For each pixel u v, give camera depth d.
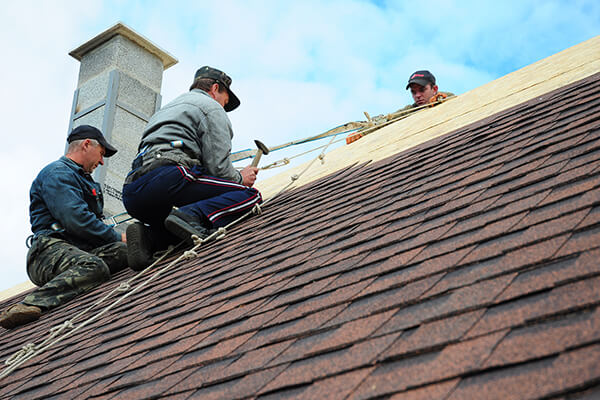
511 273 1.78
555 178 2.41
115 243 5.29
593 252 1.66
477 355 1.46
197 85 5.29
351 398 1.55
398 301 1.96
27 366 3.44
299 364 1.88
